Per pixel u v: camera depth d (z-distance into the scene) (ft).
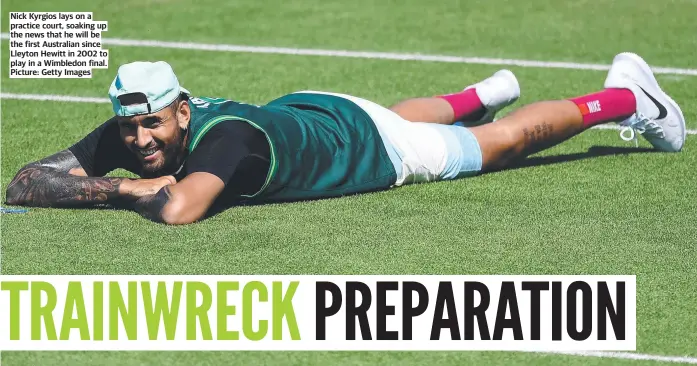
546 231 78.43
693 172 92.38
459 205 83.25
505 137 89.45
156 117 77.36
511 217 81.05
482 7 153.58
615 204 84.28
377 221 79.61
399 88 120.88
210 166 78.59
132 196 79.36
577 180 89.66
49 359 61.46
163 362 61.26
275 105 86.89
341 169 84.07
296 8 153.38
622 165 93.86
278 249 74.08
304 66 128.77
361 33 142.31
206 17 148.97
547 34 141.79
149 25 145.18
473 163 88.74
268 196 81.92
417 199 84.38
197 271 70.44
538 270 71.51
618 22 146.51
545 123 90.79
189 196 77.71
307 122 83.97
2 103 113.39
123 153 83.71
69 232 76.59
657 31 142.72
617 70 95.35
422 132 87.30
